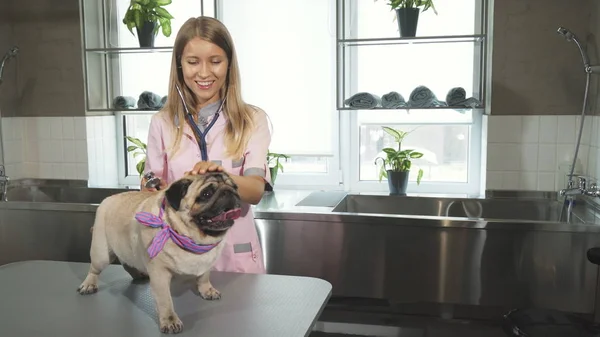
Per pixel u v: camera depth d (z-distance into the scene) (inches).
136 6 121.2
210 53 61.1
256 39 129.3
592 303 93.0
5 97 129.2
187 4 130.0
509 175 114.7
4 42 129.4
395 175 121.3
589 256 72.3
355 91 124.2
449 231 96.1
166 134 68.8
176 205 45.4
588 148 107.8
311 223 100.9
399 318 103.8
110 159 140.0
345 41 113.8
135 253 50.4
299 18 126.8
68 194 130.8
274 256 103.3
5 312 50.4
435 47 119.7
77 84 130.0
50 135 132.9
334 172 131.9
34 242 112.0
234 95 66.2
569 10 108.1
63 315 49.7
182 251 46.4
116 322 48.1
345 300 108.3
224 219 45.8
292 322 47.9
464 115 124.0
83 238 109.6
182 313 50.0
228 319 48.6
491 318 102.3
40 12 129.9
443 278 97.4
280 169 134.7
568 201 103.7
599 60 100.9
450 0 117.6
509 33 110.9
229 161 66.4
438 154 128.1
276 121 131.7
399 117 127.4
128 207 52.3
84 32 126.7
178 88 67.1
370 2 118.8
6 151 129.5
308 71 128.5
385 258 99.0
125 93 133.3
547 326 65.1
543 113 111.7
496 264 95.4
